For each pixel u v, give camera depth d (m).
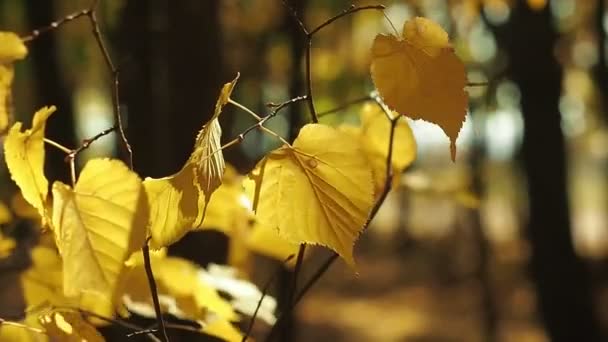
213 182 0.84
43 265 1.05
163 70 1.69
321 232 0.86
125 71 1.70
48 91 2.35
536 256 4.93
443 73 0.86
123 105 1.70
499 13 4.00
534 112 4.61
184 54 1.66
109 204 0.83
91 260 0.82
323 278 9.09
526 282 7.94
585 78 6.25
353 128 1.05
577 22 4.85
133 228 0.83
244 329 1.27
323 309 7.61
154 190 0.85
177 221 0.84
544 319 4.98
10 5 3.59
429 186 1.15
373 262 10.20
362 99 1.01
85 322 0.93
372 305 7.78
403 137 1.04
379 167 1.04
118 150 1.69
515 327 6.84
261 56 4.29
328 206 0.87
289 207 0.87
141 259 0.92
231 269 1.13
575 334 4.88
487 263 6.64
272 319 1.10
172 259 1.04
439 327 7.05
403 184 1.15
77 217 0.83
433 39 0.87
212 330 1.02
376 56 0.87
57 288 1.04
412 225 11.70
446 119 0.86
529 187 4.84
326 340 6.51
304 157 0.87
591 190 18.66
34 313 0.96
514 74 4.20
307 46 0.89
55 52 2.40
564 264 4.85
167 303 1.04
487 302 6.54
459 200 1.16
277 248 1.07
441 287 8.58
